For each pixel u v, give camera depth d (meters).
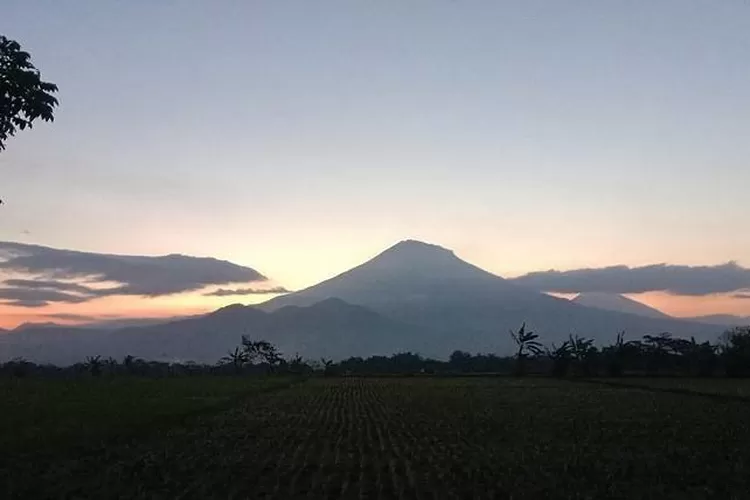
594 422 32.19
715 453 21.55
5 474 17.02
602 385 71.44
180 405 40.88
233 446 23.20
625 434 27.11
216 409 39.97
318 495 15.09
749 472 18.02
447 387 69.38
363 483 16.55
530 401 47.47
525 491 15.45
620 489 15.72
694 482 16.66
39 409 35.06
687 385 68.19
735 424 31.08
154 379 84.38
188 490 15.34
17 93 16.72
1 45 17.00
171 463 19.16
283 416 35.94
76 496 14.66
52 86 17.28
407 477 17.36
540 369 107.19
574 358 97.94
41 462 19.00
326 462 19.80
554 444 24.00
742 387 63.75
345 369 128.75
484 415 36.38
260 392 59.75
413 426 30.66
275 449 22.53
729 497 14.97
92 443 23.05
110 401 42.22
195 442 24.11
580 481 16.62
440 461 20.05
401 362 142.88
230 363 122.56
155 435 26.25
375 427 30.19
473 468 18.62
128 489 15.44
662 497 14.91
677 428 29.36
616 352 97.31
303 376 105.75
